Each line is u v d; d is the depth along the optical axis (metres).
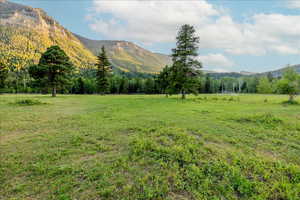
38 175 3.65
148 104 18.33
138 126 7.91
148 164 4.14
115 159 4.39
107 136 6.36
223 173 3.78
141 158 4.44
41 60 27.19
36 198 2.95
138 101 22.17
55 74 27.89
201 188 3.28
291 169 3.98
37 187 3.25
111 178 3.55
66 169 3.85
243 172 3.86
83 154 4.71
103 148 5.12
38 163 4.12
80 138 6.04
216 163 4.16
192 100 25.14
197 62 26.80
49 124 8.27
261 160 4.43
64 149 5.03
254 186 3.35
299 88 23.97
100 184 3.34
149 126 7.99
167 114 11.60
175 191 3.21
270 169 3.99
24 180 3.47
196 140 5.96
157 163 4.18
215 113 12.34
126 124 8.37
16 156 4.52
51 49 27.36
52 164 4.12
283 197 3.10
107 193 3.07
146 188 3.21
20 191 3.14
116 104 18.00
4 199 2.94
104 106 15.99
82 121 9.00
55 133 6.74
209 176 3.66
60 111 12.42
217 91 87.31
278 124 8.66
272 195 3.14
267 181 3.56
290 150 5.30
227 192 3.20
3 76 39.00
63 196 2.99
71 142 5.65
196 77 27.66
